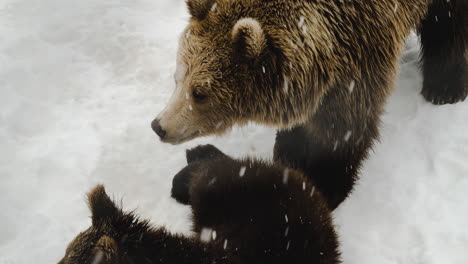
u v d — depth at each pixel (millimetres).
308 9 7832
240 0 8062
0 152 10742
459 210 9164
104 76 13086
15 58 13008
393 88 9180
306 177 9539
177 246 8305
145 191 10430
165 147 11289
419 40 11492
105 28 14227
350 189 9688
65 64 13156
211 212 9086
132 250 7953
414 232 9008
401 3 8492
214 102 8320
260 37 7621
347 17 8008
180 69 8352
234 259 8375
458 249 8625
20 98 11930
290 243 8281
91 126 11578
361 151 9297
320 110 8852
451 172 9734
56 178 10414
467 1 9953
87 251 7672
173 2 15602
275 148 10578
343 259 8812
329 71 8117
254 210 8750
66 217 9766
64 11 14719
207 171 9453
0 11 14766
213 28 8094
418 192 9555
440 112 10867
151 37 14086
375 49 8336
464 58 10664
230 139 11391
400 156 10234
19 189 10094
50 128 11547
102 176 10609
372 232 9141
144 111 12102
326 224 8703
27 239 9305
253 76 8078
